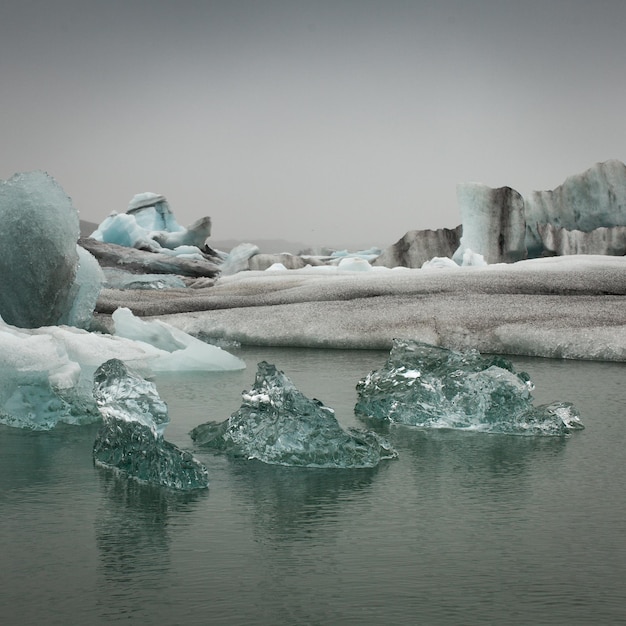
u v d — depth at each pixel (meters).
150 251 27.78
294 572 3.05
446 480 4.37
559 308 10.98
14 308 7.93
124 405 4.54
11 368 5.83
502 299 11.62
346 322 11.10
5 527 3.55
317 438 4.73
